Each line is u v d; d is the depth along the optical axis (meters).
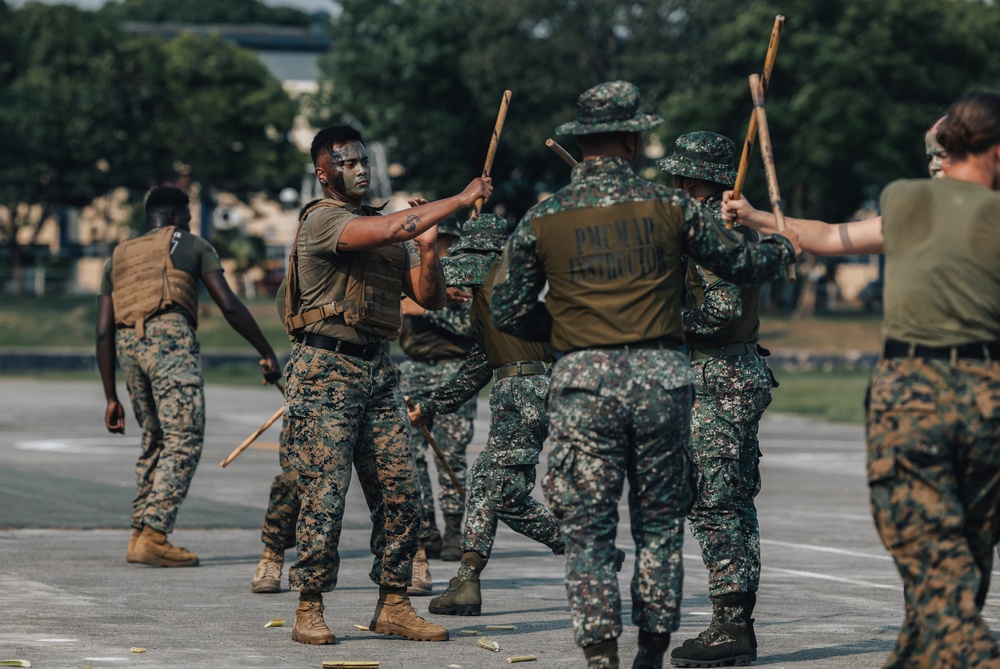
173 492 14.31
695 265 9.42
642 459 8.09
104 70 96.50
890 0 84.75
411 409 12.24
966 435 7.12
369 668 9.22
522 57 90.12
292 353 10.23
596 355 8.00
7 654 9.48
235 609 11.66
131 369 14.71
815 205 91.56
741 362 9.59
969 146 7.39
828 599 12.50
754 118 8.21
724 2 89.00
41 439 31.88
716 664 9.40
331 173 10.24
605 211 8.06
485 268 11.83
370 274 10.08
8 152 94.38
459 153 100.00
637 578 8.20
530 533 11.65
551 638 10.48
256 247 98.75
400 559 10.41
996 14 92.12
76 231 115.62
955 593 7.00
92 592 12.41
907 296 7.26
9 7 99.50
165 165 100.00
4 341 78.62
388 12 98.88
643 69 87.88
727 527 9.54
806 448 33.25
